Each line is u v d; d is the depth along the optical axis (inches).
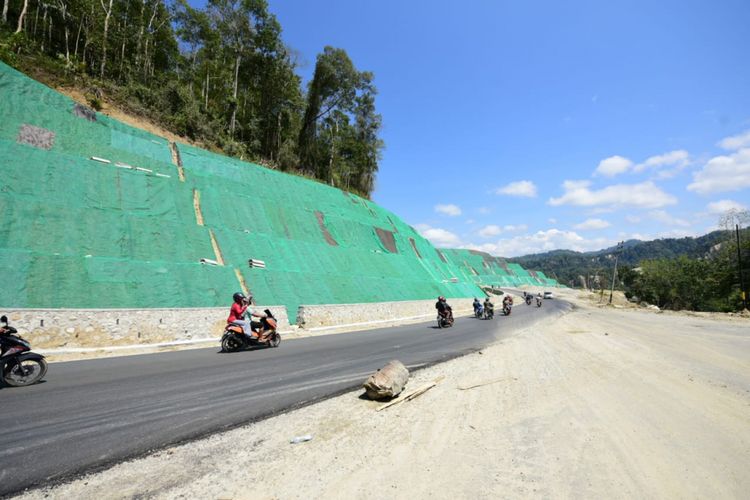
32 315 402.0
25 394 257.8
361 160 2127.2
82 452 172.6
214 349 478.9
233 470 162.7
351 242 1194.6
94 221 585.3
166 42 1451.8
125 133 800.9
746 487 161.3
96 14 1165.1
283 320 663.1
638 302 2559.1
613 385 327.9
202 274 644.7
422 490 149.6
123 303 516.7
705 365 442.9
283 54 1582.2
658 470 174.7
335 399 269.7
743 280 1672.0
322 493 145.8
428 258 1668.3
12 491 138.2
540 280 5177.2
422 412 247.0
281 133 1702.8
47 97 689.0
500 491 150.3
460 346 523.5
